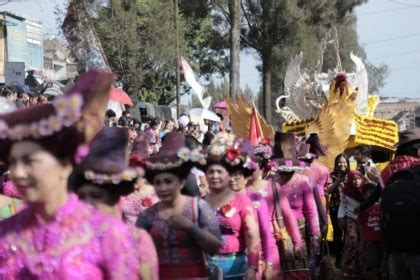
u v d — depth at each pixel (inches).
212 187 436.5
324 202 750.5
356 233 723.4
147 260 229.5
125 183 279.0
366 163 750.5
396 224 496.7
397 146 557.9
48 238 210.4
